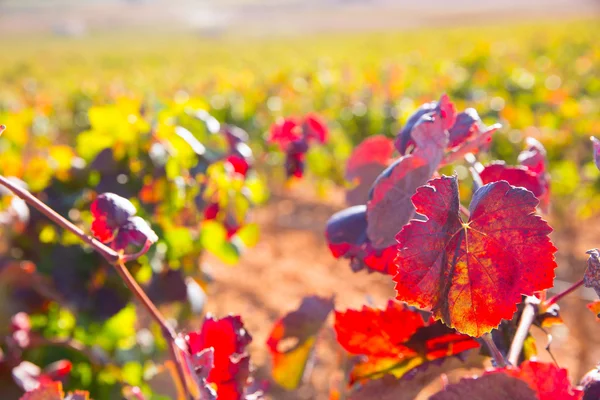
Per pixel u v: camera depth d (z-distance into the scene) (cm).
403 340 57
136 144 156
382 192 52
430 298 40
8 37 5081
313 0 8331
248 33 5231
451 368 58
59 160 171
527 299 52
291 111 639
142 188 156
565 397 42
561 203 395
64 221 47
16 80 2231
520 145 407
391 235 52
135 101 159
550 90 600
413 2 7856
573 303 335
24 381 131
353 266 59
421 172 52
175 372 54
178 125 152
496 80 653
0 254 156
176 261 169
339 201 570
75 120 690
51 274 157
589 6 5938
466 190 328
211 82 789
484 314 40
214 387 57
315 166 488
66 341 158
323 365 282
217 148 152
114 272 158
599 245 425
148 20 6569
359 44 2700
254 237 179
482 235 41
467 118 58
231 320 58
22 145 341
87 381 160
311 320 68
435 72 845
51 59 2995
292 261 441
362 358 69
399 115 531
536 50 1289
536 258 40
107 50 3609
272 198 573
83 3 8356
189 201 150
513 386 42
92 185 168
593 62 940
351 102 640
